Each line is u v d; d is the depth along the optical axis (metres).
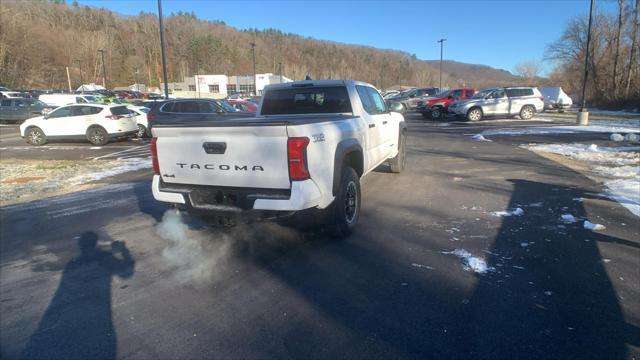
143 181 8.62
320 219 4.61
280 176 3.94
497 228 5.15
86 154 12.78
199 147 4.23
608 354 2.71
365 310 3.32
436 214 5.78
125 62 102.00
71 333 3.11
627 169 8.72
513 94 22.67
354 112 5.87
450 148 12.43
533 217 5.56
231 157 4.09
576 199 6.43
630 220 5.38
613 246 4.51
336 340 2.93
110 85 90.81
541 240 4.71
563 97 32.28
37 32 78.62
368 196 6.80
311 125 4.05
